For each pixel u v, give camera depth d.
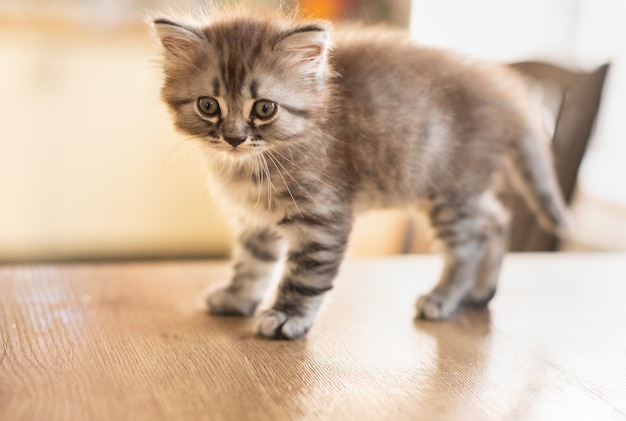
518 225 0.71
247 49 0.51
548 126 0.67
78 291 0.56
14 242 1.05
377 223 0.85
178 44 0.52
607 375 0.47
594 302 0.57
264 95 0.51
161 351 0.47
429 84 0.55
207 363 0.46
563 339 0.51
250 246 0.56
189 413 0.42
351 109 0.53
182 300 0.55
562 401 0.44
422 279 0.60
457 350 0.49
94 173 1.04
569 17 0.84
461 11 0.85
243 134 0.51
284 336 0.50
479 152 0.56
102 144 1.03
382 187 0.55
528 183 0.60
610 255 0.67
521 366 0.47
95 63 0.99
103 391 0.43
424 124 0.54
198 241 1.11
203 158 0.55
